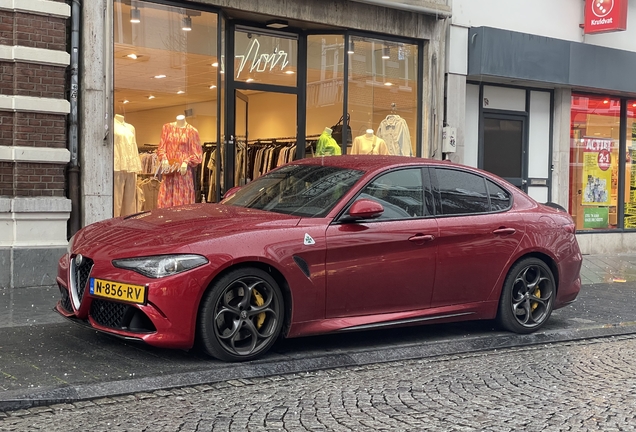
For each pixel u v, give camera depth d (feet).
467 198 23.24
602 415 15.87
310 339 22.29
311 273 19.63
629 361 21.29
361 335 23.27
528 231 23.84
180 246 18.15
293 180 22.71
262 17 37.93
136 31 33.60
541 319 24.34
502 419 15.40
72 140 31.24
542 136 49.37
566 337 24.38
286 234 19.42
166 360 18.90
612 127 52.70
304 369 19.12
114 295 18.11
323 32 40.65
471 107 46.06
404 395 17.11
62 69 30.94
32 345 20.03
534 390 17.80
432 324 23.56
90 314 18.98
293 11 37.93
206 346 18.35
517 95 48.03
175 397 16.44
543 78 45.73
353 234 20.34
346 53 41.09
